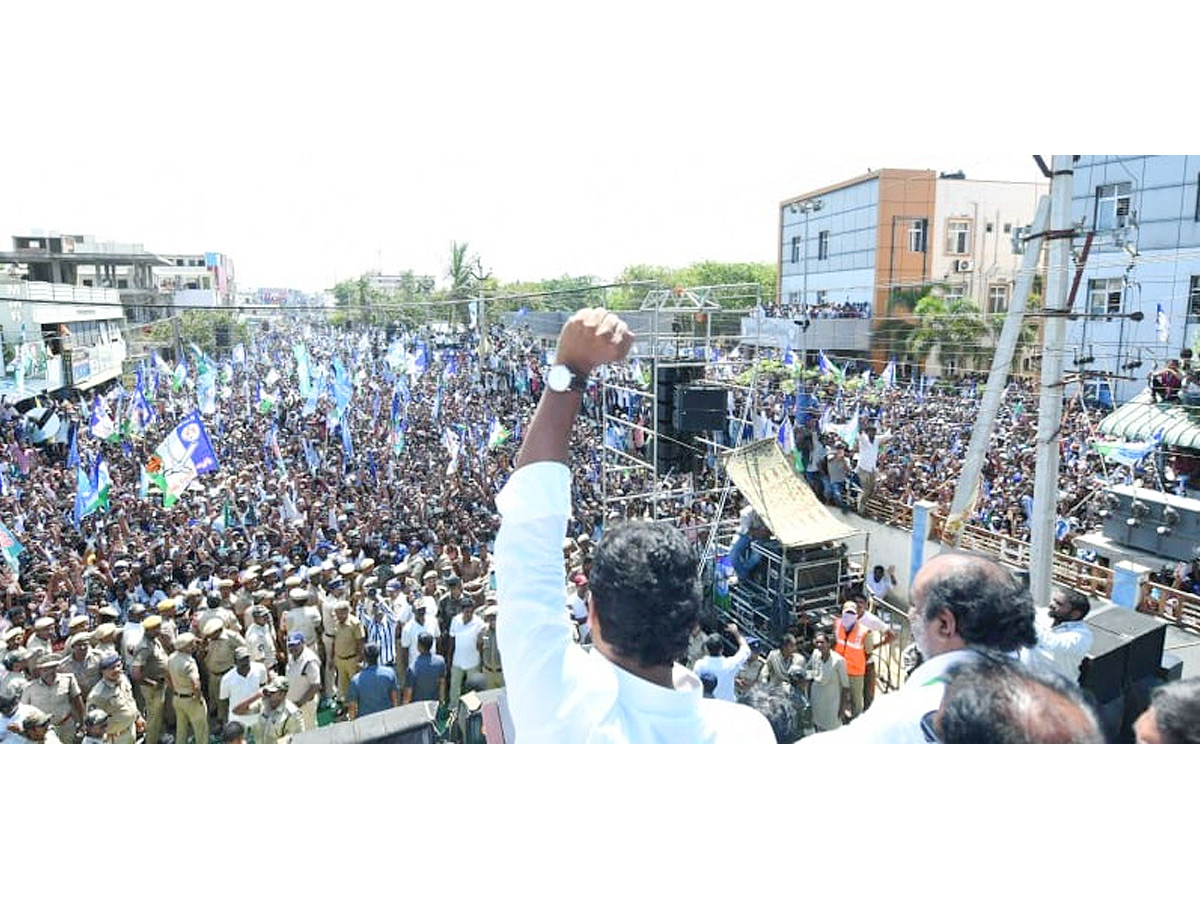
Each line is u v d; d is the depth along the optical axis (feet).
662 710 5.57
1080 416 69.10
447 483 61.72
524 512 5.34
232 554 43.24
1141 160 64.13
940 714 6.37
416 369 92.38
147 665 30.89
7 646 28.66
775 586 41.45
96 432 63.98
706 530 46.24
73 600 37.68
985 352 84.69
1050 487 29.09
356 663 34.22
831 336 93.25
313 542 46.80
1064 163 27.81
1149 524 49.29
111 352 85.97
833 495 66.90
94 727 24.62
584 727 5.21
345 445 72.33
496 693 16.78
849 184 98.53
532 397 89.61
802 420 73.36
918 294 91.56
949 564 7.02
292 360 124.06
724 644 30.60
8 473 60.08
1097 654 18.33
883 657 34.81
